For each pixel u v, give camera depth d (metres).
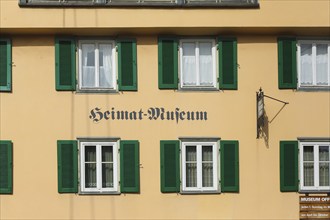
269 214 19.36
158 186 19.25
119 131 19.28
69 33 19.31
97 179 19.17
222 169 19.30
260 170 19.42
